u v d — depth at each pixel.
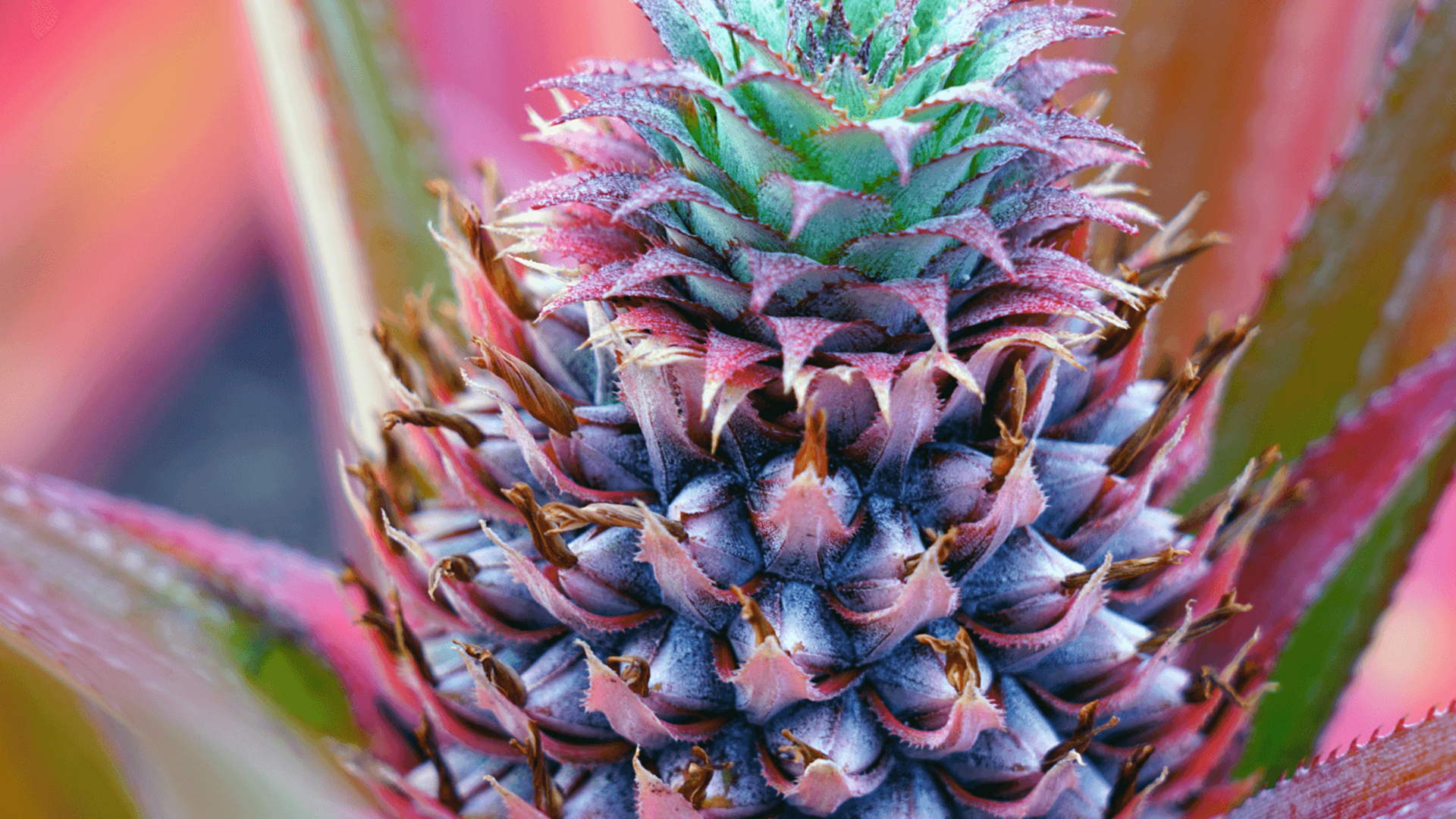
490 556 0.40
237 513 0.68
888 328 0.38
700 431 0.38
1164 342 0.50
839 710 0.38
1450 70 0.45
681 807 0.38
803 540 0.38
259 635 0.42
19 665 0.38
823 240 0.37
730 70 0.38
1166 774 0.39
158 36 0.69
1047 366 0.39
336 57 0.47
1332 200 0.46
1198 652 0.45
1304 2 0.49
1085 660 0.39
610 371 0.39
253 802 0.37
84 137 0.70
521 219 0.40
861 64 0.38
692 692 0.38
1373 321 0.47
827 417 0.38
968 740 0.38
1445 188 0.46
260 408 0.73
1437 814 0.39
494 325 0.40
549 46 0.63
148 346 0.71
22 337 0.68
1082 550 0.39
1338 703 0.45
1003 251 0.36
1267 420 0.47
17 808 0.38
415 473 0.45
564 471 0.39
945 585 0.37
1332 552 0.45
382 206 0.47
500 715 0.39
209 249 0.73
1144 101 0.50
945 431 0.39
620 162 0.39
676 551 0.38
